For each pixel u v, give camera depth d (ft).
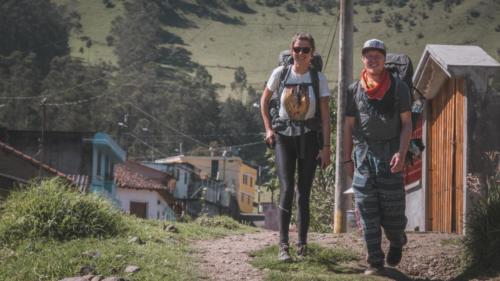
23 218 42.75
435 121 54.54
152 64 594.24
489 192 41.11
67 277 35.29
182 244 43.14
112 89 419.13
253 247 42.42
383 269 35.96
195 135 414.41
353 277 34.91
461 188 48.39
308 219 38.37
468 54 49.06
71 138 199.93
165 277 34.91
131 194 232.53
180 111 414.00
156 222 51.88
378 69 35.40
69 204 43.93
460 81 48.73
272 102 38.78
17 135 200.75
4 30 463.42
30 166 124.98
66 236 42.24
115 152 213.05
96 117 334.85
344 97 59.47
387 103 35.14
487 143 46.09
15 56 401.29
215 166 402.31
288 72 38.14
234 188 402.31
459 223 48.60
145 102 413.39
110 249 38.96
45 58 481.05
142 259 37.40
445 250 40.24
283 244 37.68
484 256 37.22
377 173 35.47
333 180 87.71
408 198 63.98
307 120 37.55
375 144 35.65
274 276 34.50
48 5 538.06
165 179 289.12
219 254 40.27
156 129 387.14
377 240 35.73
